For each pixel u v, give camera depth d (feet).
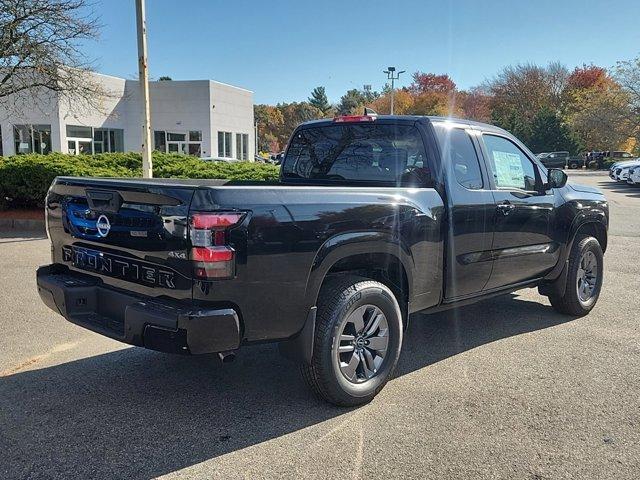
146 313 11.00
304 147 18.13
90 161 46.32
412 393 13.85
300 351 12.20
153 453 10.98
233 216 10.75
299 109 367.04
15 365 15.43
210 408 12.96
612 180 117.29
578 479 10.19
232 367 15.52
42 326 18.76
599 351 16.89
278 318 11.57
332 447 11.25
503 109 270.46
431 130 15.30
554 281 19.97
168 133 132.57
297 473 10.31
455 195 15.19
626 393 13.84
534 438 11.64
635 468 10.56
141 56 37.45
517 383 14.46
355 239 12.51
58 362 15.69
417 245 14.03
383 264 13.53
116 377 14.70
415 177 15.39
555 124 223.51
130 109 128.26
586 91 215.92
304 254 11.71
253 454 10.96
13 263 28.84
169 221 10.89
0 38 46.70
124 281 12.14
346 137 17.01
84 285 12.87
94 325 12.28
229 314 10.83
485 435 11.75
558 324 19.76
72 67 52.95
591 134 192.24
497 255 16.63
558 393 13.84
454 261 15.26
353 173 16.75
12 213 42.19
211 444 11.34
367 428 12.05
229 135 142.72
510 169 17.65
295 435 11.73
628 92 160.66
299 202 11.74
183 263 10.77
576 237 20.44
